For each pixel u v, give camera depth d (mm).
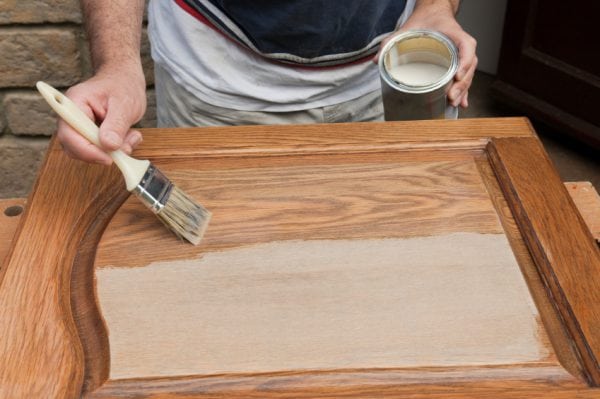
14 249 972
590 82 2518
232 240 993
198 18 1356
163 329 871
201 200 1062
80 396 798
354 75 1445
